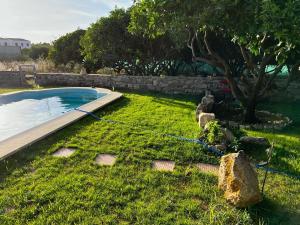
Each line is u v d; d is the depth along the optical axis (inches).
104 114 447.5
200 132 348.8
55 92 693.3
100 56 772.6
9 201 210.2
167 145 319.0
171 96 626.2
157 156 291.9
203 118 379.2
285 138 357.4
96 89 668.1
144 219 193.6
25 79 832.3
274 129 405.4
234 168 214.7
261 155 303.3
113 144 323.3
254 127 414.3
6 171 256.2
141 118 427.5
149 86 689.6
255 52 307.3
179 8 291.0
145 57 780.6
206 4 273.9
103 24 733.3
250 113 446.3
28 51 1841.8
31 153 293.1
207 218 196.4
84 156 290.8
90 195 218.5
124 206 208.4
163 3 288.8
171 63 802.2
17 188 229.0
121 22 727.1
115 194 222.4
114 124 396.2
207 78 657.0
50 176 248.1
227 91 610.9
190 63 783.7
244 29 267.9
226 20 266.1
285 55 287.9
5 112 607.2
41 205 208.1
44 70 1008.9
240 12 254.2
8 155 279.1
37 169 260.7
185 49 724.0
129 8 738.8
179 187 236.7
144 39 737.6
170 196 222.2
